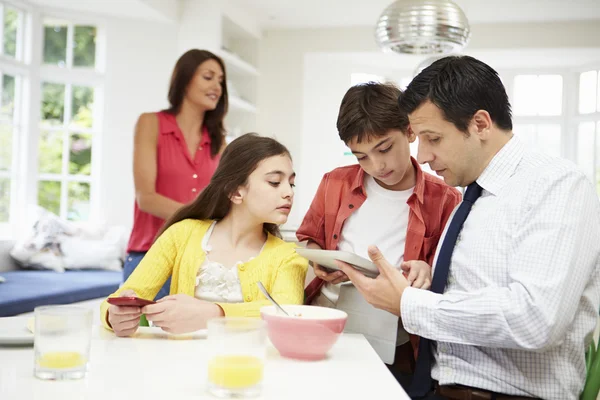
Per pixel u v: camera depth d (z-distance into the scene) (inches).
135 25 211.0
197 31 210.5
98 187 209.5
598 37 227.5
